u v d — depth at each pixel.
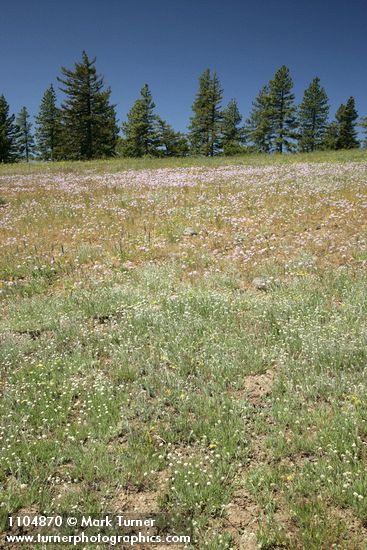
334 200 15.62
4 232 13.87
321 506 3.79
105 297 8.60
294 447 4.57
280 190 17.98
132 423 5.18
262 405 5.40
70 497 4.09
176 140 76.06
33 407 5.42
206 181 21.81
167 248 11.74
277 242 11.68
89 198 18.39
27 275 10.48
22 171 32.88
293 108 68.50
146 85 68.62
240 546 3.63
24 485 4.23
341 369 6.02
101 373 6.08
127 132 72.50
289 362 6.08
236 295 8.61
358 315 7.21
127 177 25.58
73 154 66.50
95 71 63.28
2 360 6.57
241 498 4.09
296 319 7.30
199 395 5.50
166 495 4.15
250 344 6.60
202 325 7.27
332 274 9.17
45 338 7.27
